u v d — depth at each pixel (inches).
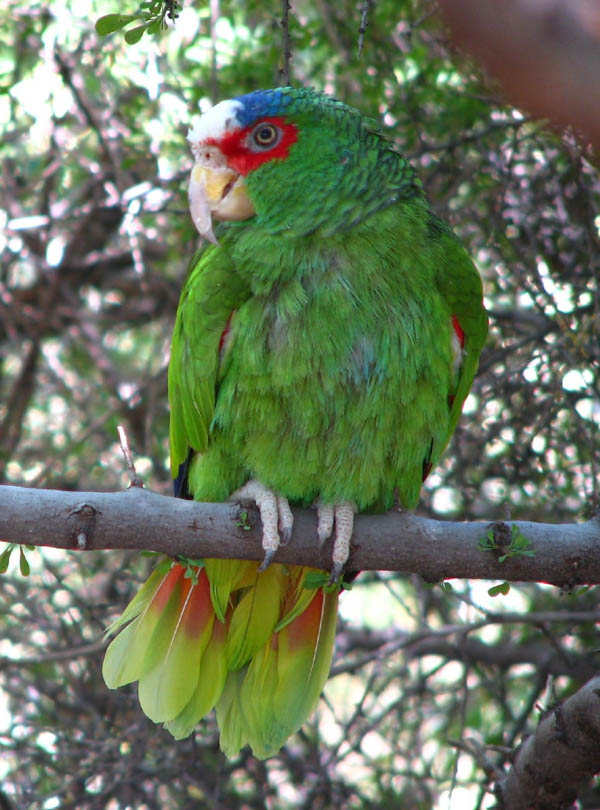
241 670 298.7
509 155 398.3
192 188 283.0
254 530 246.7
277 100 279.4
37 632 436.5
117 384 468.1
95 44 409.1
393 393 269.1
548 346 367.9
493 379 382.9
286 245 271.6
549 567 242.5
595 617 350.0
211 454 282.7
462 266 284.4
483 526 248.1
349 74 397.4
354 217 272.7
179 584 289.7
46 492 231.8
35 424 505.0
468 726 413.1
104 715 383.9
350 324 266.1
